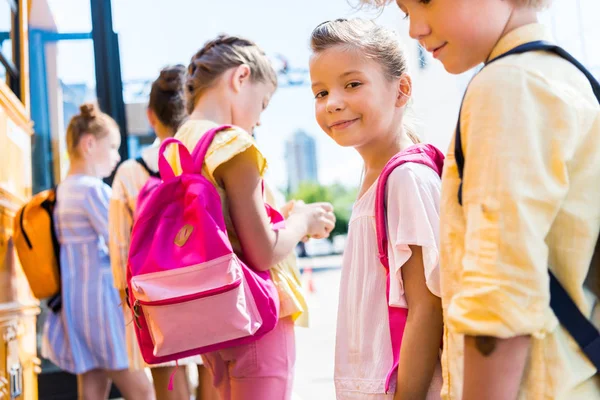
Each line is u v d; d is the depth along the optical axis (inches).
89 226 127.1
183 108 105.9
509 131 37.8
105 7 187.3
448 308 41.4
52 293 125.8
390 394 56.6
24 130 143.8
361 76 63.1
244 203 67.7
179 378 102.9
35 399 138.9
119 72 188.4
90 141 132.3
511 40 42.0
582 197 39.3
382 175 58.7
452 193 42.8
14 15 147.8
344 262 64.0
